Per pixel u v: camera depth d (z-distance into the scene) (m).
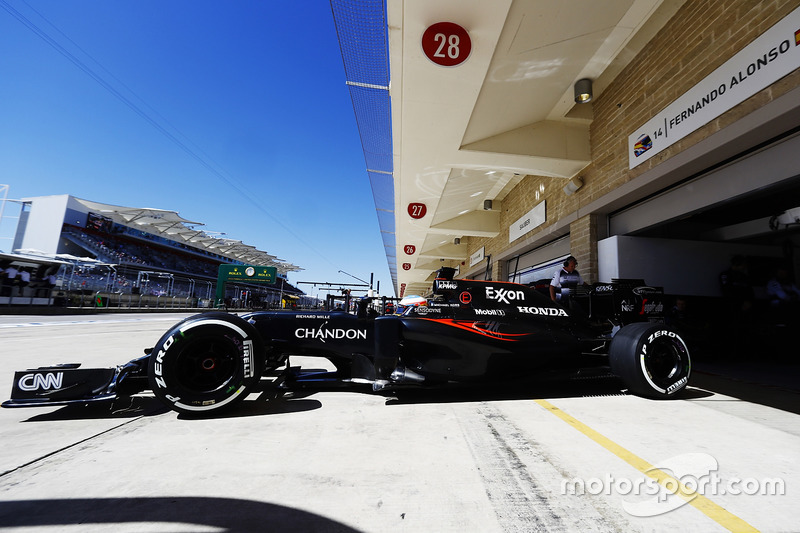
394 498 1.45
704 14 3.92
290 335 3.09
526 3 3.72
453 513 1.34
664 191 4.84
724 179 4.01
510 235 10.16
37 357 4.74
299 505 1.39
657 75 4.61
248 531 1.22
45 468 1.71
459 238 15.50
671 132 4.35
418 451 1.92
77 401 2.42
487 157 6.12
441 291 3.51
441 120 5.32
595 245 5.97
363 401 2.99
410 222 11.17
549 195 7.69
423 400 3.01
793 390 3.36
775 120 3.15
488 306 3.46
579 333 3.50
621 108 5.31
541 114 5.88
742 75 3.47
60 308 16.94
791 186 3.49
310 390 3.38
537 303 3.59
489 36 4.01
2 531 1.21
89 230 37.06
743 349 5.62
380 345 3.09
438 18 3.82
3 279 16.30
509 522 1.29
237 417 2.54
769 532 1.23
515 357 3.27
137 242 41.91
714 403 2.88
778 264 6.16
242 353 2.57
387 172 9.32
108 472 1.67
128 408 2.78
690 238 6.05
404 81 4.59
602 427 2.30
